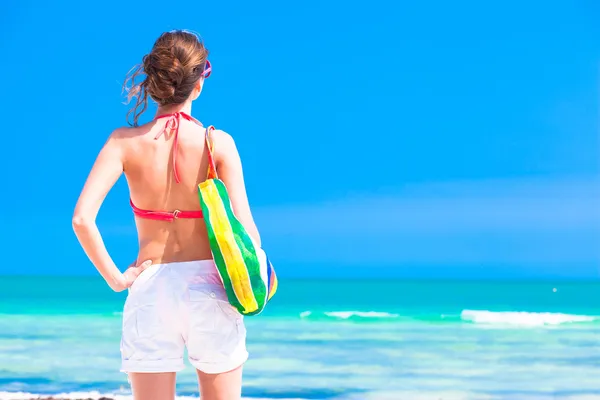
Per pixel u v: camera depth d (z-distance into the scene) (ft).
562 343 40.37
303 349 37.32
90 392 23.29
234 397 7.63
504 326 53.83
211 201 7.36
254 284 7.34
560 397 22.81
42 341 40.19
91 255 7.34
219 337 7.47
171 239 7.62
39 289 86.74
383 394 23.25
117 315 59.41
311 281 119.24
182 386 23.58
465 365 30.73
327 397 22.58
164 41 7.82
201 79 7.98
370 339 43.01
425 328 51.19
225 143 7.85
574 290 100.01
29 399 20.54
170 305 7.43
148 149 7.63
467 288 103.09
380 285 109.09
